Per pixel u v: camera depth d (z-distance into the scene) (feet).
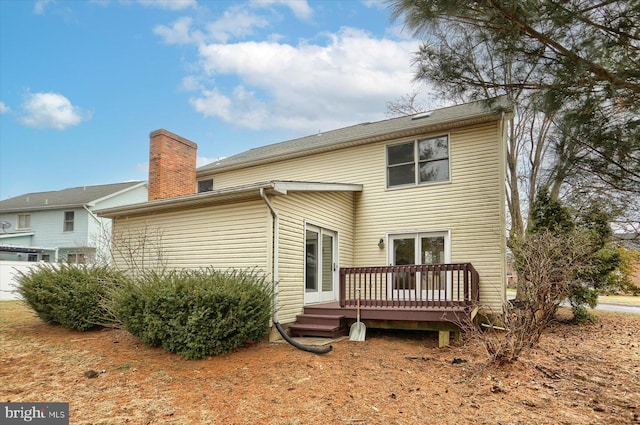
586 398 15.17
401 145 36.70
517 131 51.34
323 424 12.66
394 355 21.89
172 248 29.99
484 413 13.57
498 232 31.22
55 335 25.38
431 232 34.35
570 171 16.37
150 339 21.21
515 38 14.37
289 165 42.75
